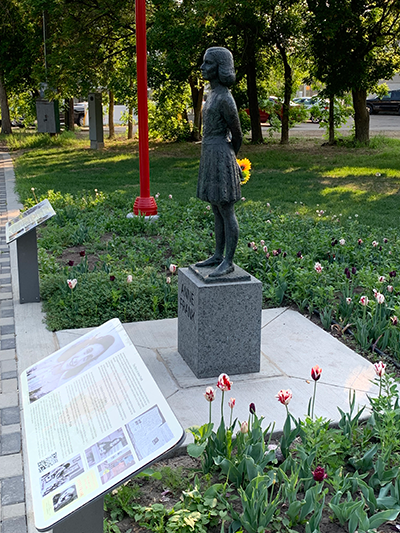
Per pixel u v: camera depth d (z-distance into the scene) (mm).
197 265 4840
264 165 17719
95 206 11109
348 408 4145
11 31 26312
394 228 9383
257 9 18969
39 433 2318
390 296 6062
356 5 19109
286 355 5035
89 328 5625
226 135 4445
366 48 19859
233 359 4641
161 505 3045
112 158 20109
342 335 5523
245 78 25312
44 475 2068
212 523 3021
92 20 20891
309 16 19828
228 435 3330
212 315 4484
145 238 9008
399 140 23344
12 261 7887
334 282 6496
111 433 2121
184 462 3611
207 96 4449
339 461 3410
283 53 22094
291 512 2924
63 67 21844
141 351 5102
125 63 23016
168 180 15062
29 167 18141
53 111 25375
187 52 18297
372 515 3002
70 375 2613
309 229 9086
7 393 4430
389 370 4816
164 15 18453
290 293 6520
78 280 6594
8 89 28609
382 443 3434
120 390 2322
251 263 7297
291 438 3428
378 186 13828
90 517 2174
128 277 5969
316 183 14414
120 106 50125
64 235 8867
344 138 23531
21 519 3090
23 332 5543
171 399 4262
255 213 10211
